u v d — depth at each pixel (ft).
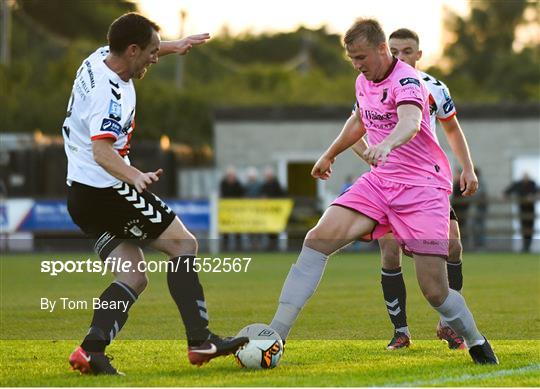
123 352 77.00
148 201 66.23
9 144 269.03
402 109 66.03
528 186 235.40
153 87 444.55
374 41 67.36
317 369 68.28
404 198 68.69
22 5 637.71
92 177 65.62
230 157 297.53
